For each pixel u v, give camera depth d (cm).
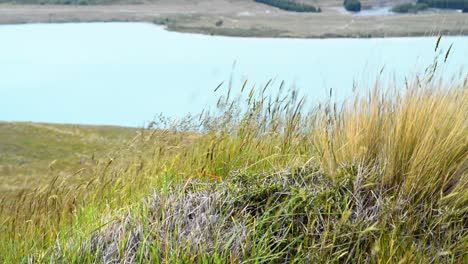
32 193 455
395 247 287
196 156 433
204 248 282
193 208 328
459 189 321
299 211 316
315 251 283
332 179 336
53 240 375
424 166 330
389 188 334
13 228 418
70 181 454
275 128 446
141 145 474
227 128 456
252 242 292
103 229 333
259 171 379
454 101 371
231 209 325
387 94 378
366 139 364
